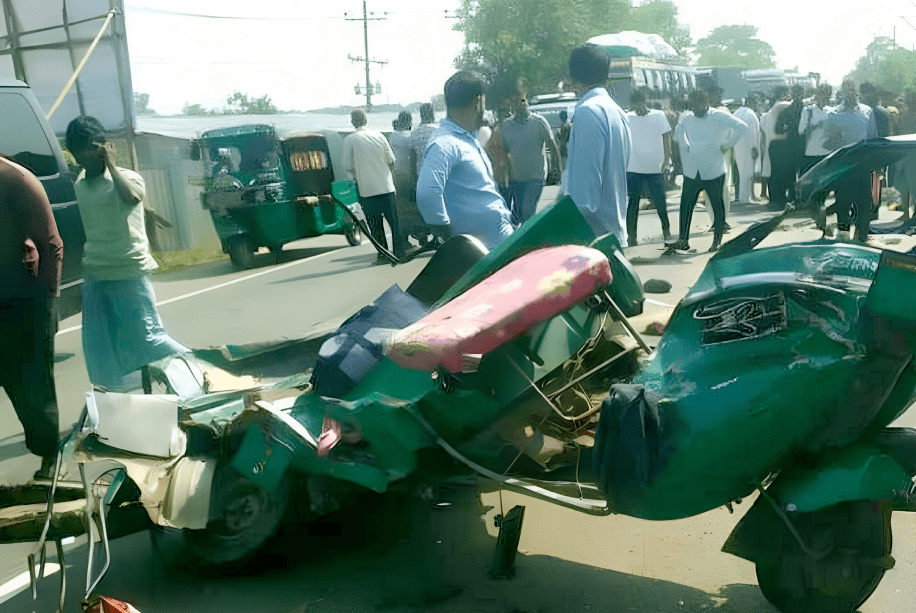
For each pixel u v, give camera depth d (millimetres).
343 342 3584
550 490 3453
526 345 3271
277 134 12766
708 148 10172
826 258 3094
